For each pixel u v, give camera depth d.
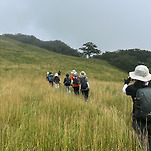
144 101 2.32
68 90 9.63
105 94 8.24
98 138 2.89
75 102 5.66
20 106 4.76
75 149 2.69
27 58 39.28
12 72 22.44
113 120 3.53
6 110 4.23
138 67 2.72
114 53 89.50
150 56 84.25
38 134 2.98
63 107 5.07
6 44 60.81
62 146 2.75
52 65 35.31
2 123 3.42
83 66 40.62
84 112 4.45
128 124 3.96
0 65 27.19
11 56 38.16
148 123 2.41
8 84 11.07
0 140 2.69
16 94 6.53
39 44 98.94
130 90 2.69
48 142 2.69
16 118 3.91
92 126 3.57
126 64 68.62
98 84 14.81
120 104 6.22
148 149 2.41
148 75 2.63
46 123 3.42
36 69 28.00
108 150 2.58
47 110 4.71
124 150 2.67
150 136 2.42
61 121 3.88
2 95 6.05
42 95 7.20
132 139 3.07
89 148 2.67
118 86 14.27
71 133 3.13
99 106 5.75
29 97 6.54
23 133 3.15
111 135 2.94
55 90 9.35
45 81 15.91
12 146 2.64
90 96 8.09
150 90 2.40
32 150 2.63
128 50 97.50
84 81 7.19
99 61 71.56
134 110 2.70
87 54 68.88
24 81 14.95
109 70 43.12
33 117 3.81
